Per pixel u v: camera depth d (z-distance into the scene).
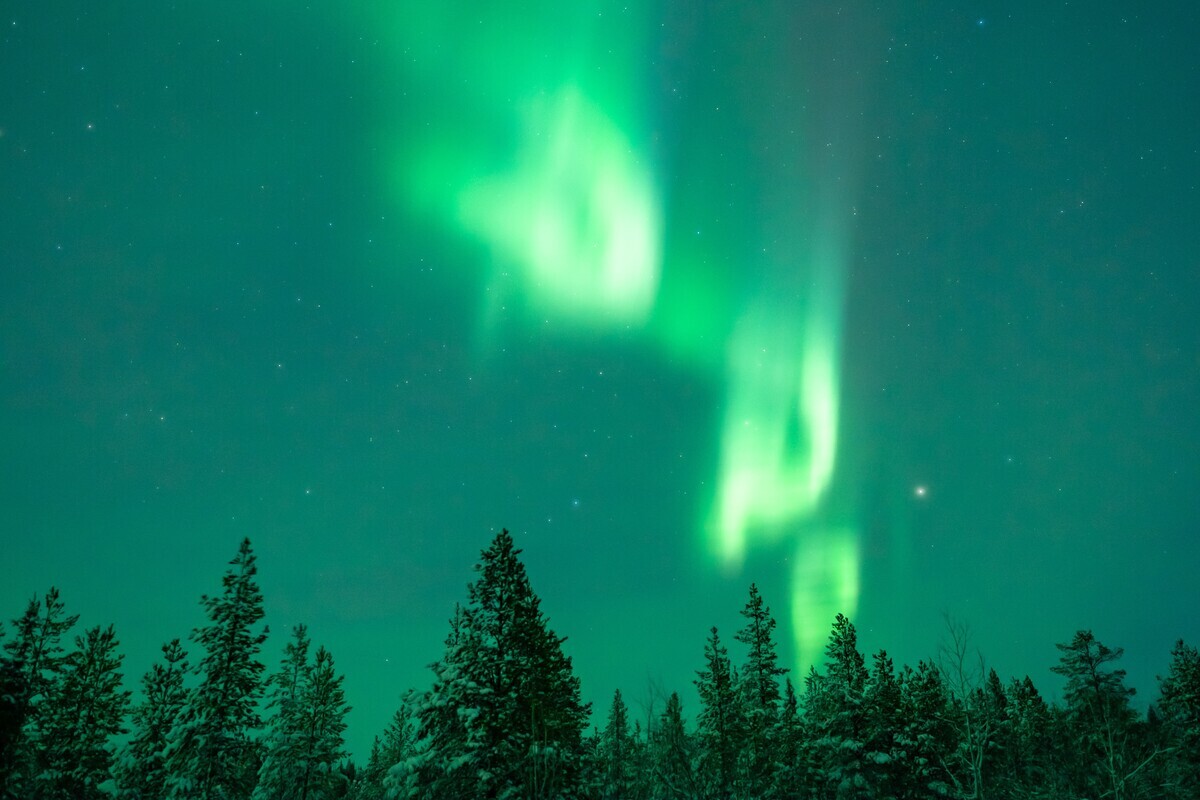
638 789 41.31
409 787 29.22
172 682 38.91
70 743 34.59
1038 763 43.84
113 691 36.59
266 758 38.72
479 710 30.52
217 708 33.91
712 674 45.88
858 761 40.38
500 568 35.16
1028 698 50.50
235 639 35.25
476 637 33.41
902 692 43.06
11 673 30.89
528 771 29.84
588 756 42.16
